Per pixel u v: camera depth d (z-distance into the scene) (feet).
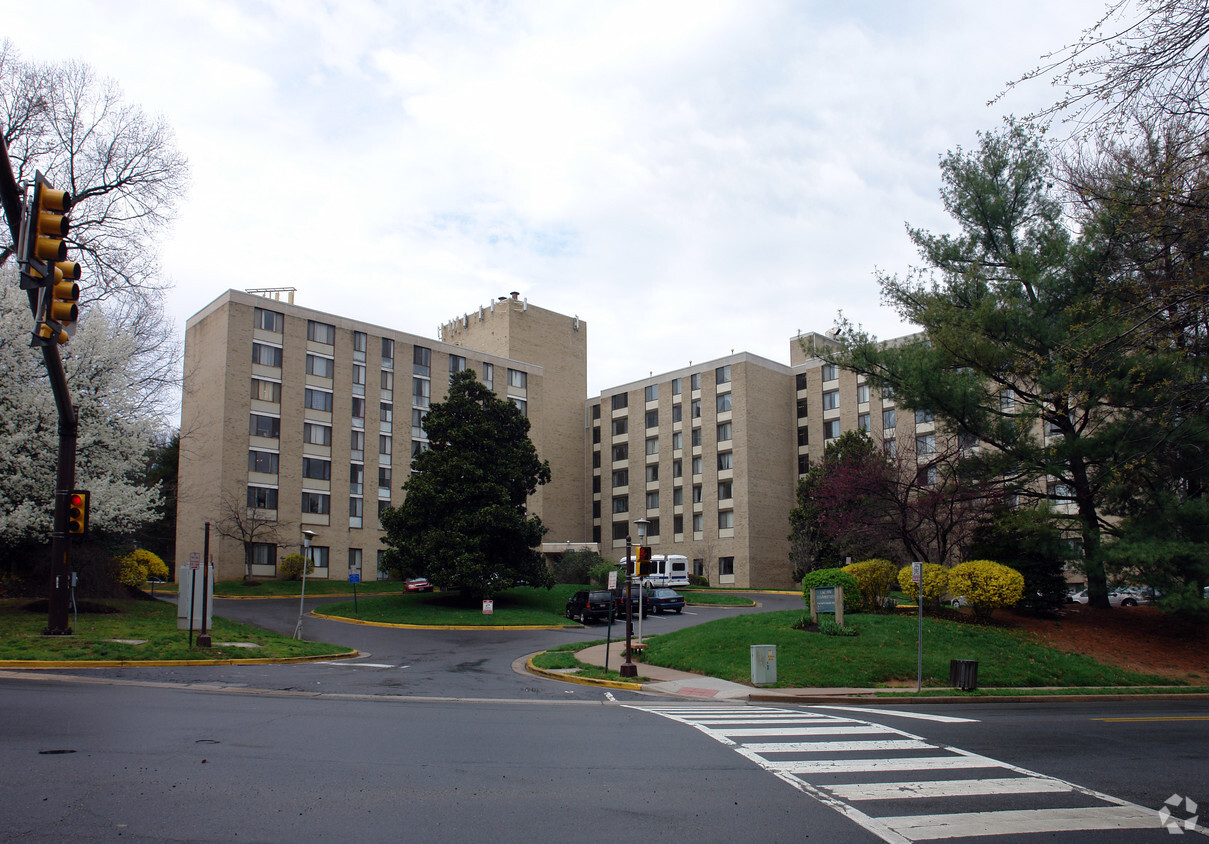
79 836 20.01
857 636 72.90
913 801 26.08
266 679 59.16
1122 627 84.33
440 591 167.53
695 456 234.17
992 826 23.45
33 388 92.32
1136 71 29.37
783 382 234.17
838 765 31.42
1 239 97.04
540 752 32.40
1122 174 46.88
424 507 138.92
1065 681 67.62
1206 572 74.02
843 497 100.68
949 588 81.05
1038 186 85.61
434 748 32.45
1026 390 87.71
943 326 82.74
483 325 268.00
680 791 26.58
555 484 260.62
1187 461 77.66
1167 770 32.07
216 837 20.27
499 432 145.59
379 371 216.74
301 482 198.70
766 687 61.16
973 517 94.32
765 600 173.37
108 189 107.45
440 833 21.20
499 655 86.17
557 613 138.31
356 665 73.05
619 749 33.58
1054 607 86.33
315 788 25.26
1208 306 38.91
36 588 102.83
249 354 194.08
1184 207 36.40
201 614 78.74
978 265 86.94
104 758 28.32
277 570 193.36
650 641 84.58
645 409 250.78
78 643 67.00
